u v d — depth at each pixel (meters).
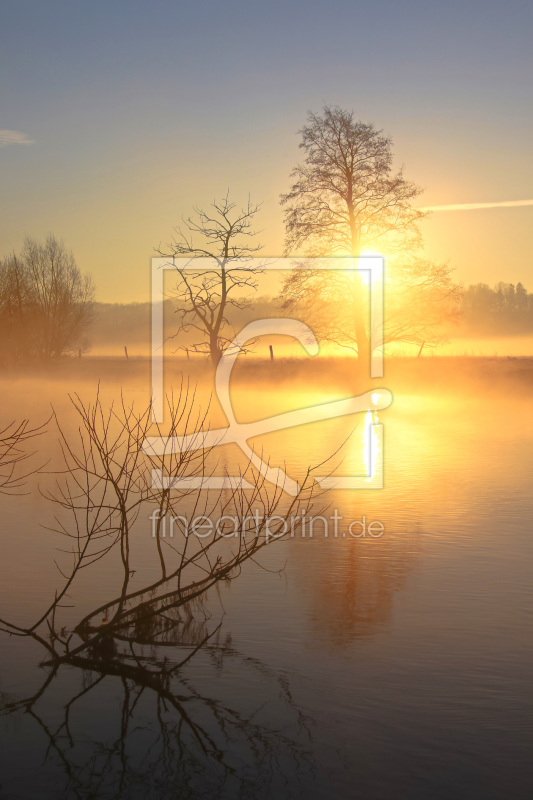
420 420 28.83
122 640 7.03
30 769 5.04
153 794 4.79
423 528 11.11
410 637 6.96
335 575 8.84
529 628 7.13
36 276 53.94
